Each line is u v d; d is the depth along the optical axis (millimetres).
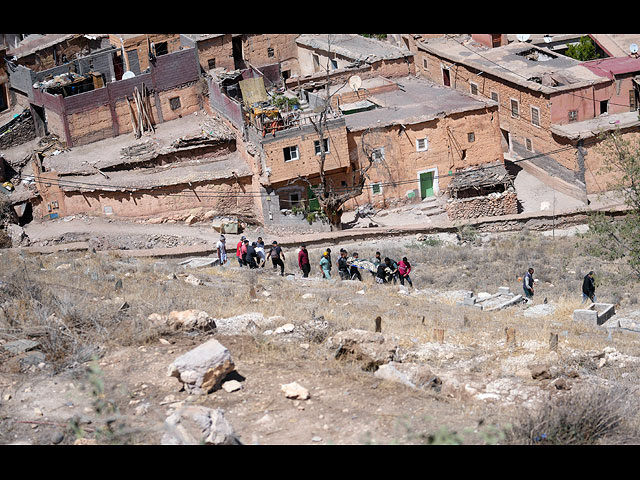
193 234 50719
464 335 19516
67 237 49656
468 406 13266
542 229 45844
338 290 26875
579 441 11961
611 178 49781
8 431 11484
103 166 52469
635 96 51031
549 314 26500
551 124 50656
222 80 56656
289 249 44000
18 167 54094
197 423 11055
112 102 56188
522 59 56812
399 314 22188
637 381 16094
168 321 16219
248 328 16906
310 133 49031
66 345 14602
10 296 17469
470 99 53406
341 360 15039
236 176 51438
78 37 61000
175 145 53281
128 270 26391
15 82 58031
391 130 50688
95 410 11781
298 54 67250
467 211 49656
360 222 50469
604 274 33125
